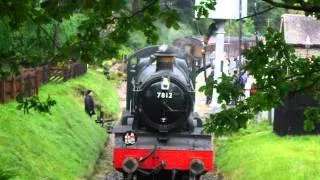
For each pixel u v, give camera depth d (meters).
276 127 23.23
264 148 20.39
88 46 7.83
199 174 17.23
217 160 22.36
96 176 19.61
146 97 17.61
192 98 17.75
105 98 37.72
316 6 7.20
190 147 17.47
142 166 17.44
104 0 6.89
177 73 18.28
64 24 32.84
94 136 25.27
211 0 8.88
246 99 9.48
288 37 32.56
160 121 17.59
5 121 17.78
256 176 17.41
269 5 8.26
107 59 8.07
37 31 7.72
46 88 29.67
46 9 6.99
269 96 9.23
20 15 6.95
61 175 16.61
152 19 7.73
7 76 8.93
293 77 9.16
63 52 7.93
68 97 30.19
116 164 17.41
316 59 9.12
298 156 18.39
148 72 18.45
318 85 9.26
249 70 9.33
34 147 17.30
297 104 22.05
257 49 9.20
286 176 16.42
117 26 7.79
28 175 14.63
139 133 17.75
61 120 22.52
